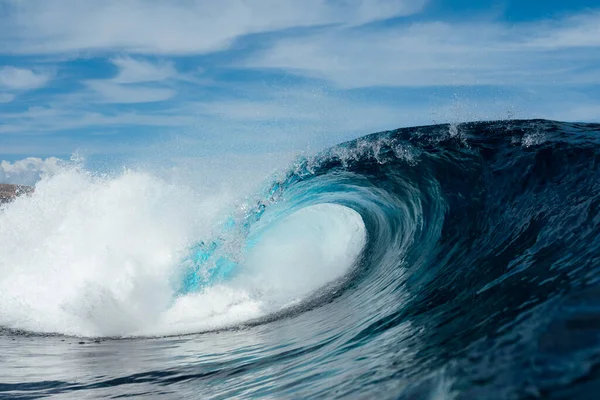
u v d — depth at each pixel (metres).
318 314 6.98
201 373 4.69
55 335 7.17
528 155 6.74
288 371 4.11
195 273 8.80
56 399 4.16
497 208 6.41
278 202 9.77
